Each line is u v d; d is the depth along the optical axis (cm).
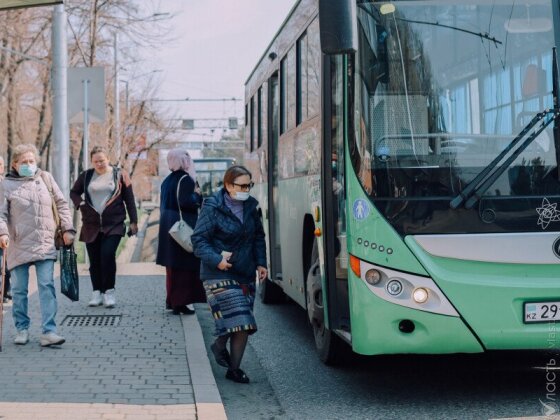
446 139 643
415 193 637
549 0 662
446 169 638
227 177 736
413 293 626
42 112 3703
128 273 1623
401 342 631
